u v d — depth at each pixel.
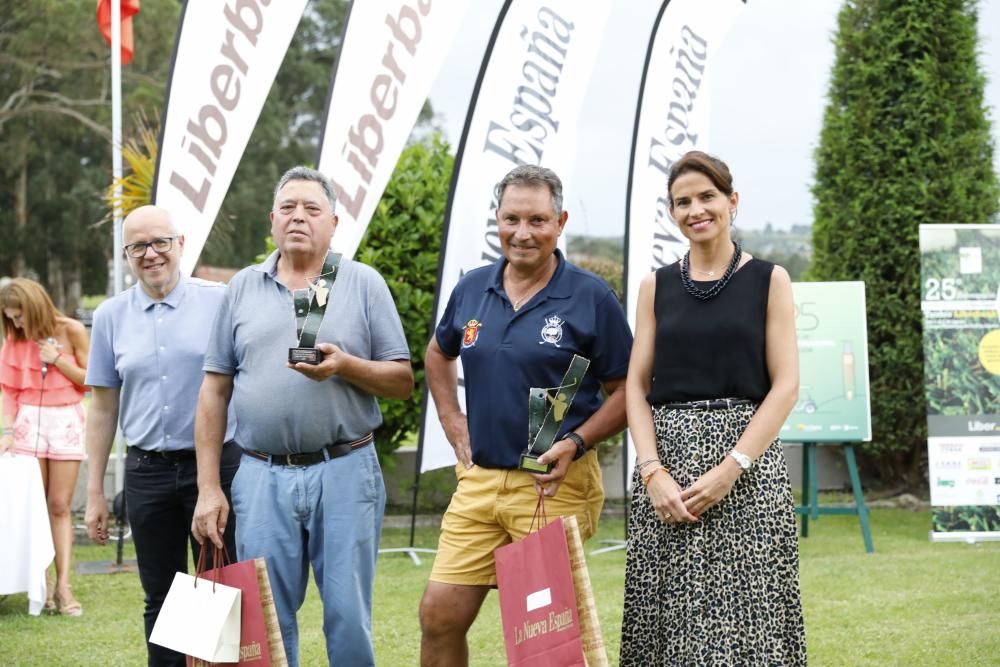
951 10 9.03
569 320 3.25
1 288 5.84
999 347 7.43
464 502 3.40
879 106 9.12
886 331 9.02
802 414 7.36
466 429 3.53
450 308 3.55
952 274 7.48
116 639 5.15
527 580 2.98
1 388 5.85
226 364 3.52
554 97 6.74
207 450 3.49
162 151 5.89
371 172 6.26
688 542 3.05
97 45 32.12
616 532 7.91
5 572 5.54
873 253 9.09
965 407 7.42
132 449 3.82
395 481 8.87
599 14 6.84
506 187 3.25
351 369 3.29
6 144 32.88
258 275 3.48
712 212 3.08
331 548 3.39
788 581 3.05
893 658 4.54
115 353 3.86
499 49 6.58
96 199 33.16
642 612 3.13
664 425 3.12
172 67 5.91
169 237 3.78
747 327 3.05
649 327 3.25
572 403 3.30
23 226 33.75
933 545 7.27
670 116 7.17
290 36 6.11
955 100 9.11
